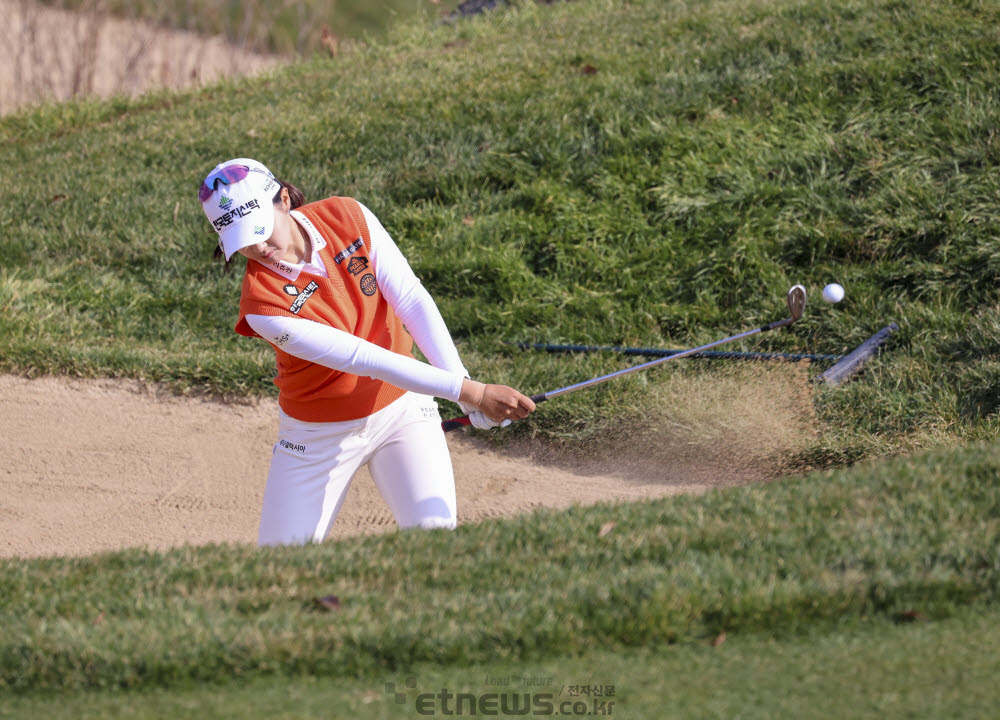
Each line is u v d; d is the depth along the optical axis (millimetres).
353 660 9539
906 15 29031
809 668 8945
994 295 20859
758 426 18641
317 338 12445
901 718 8164
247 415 21969
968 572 9898
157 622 10266
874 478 12352
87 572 12141
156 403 22344
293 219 12688
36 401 22375
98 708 9172
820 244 22734
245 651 9633
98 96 41188
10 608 11094
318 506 13516
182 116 34906
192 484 20141
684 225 24391
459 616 9945
